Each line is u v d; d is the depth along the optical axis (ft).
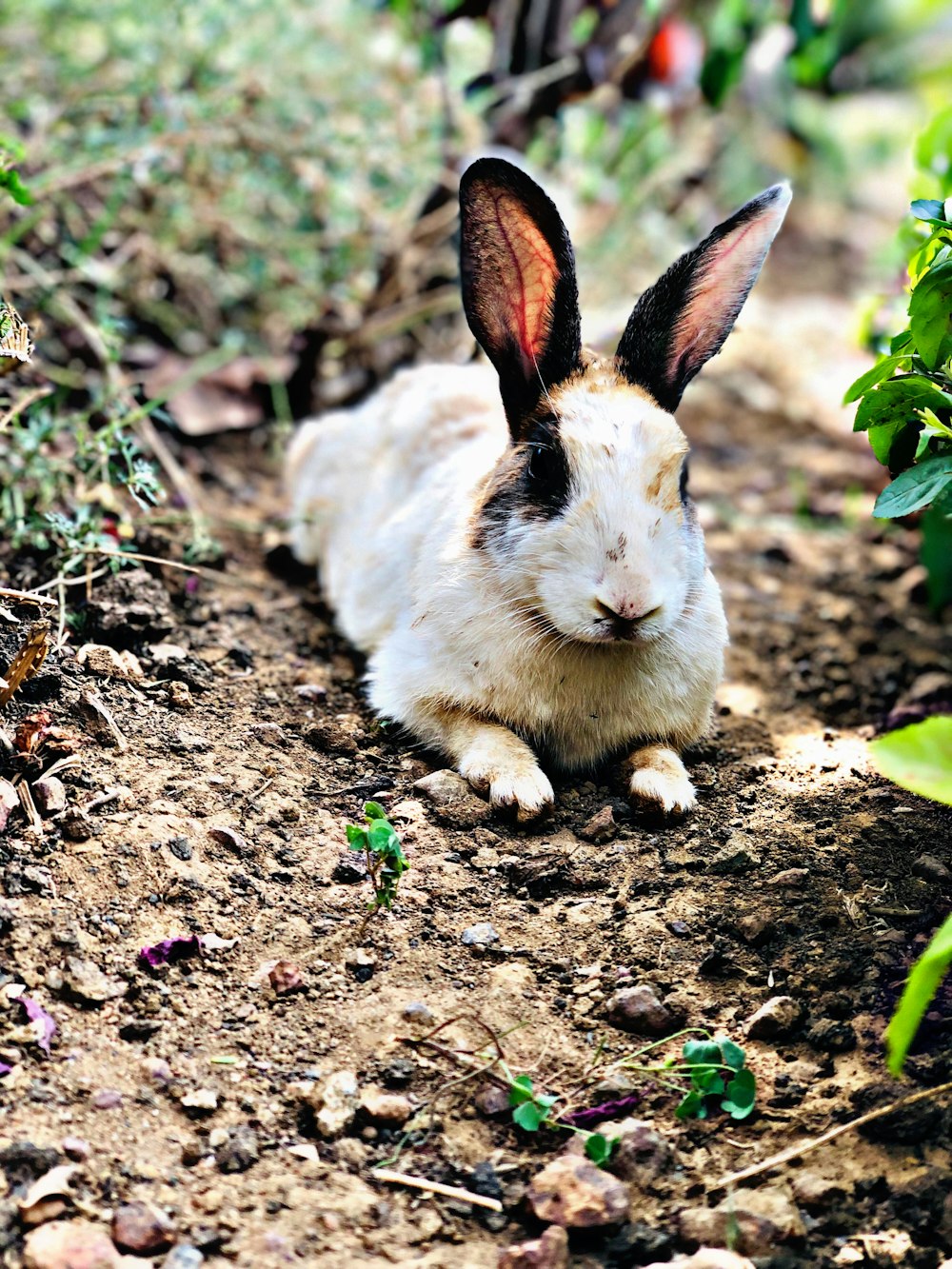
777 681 4.64
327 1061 3.55
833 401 6.14
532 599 3.91
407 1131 3.49
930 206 3.80
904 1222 3.41
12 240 4.77
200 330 5.39
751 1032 3.62
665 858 3.90
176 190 5.16
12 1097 3.44
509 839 3.93
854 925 3.76
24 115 5.02
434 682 4.04
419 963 3.69
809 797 4.06
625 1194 3.41
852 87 7.72
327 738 4.10
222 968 3.65
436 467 4.32
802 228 8.00
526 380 4.02
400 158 5.33
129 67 5.22
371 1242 3.37
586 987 3.68
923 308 3.78
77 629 4.19
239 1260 3.33
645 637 3.81
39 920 3.64
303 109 5.25
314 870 3.82
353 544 4.49
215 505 4.95
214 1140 3.45
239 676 4.26
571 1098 3.54
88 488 4.53
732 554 5.19
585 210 6.17
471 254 3.97
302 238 5.33
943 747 3.44
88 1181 3.38
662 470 3.87
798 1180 3.45
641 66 5.61
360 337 5.30
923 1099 3.51
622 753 4.13
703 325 4.02
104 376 4.99
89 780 3.86
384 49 5.61
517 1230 3.40
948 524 4.60
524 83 5.39
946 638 4.83
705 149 6.81
